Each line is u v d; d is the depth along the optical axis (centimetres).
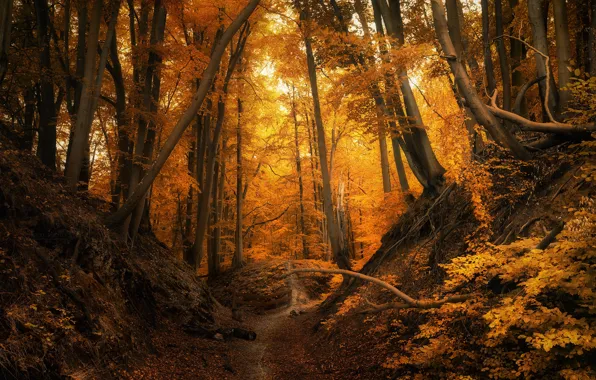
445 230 862
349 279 1357
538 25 739
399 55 830
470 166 633
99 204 1112
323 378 766
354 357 804
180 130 976
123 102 1254
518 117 614
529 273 420
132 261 984
